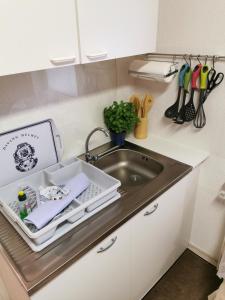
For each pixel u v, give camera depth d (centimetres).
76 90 142
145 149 166
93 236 101
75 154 157
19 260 92
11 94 117
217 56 133
